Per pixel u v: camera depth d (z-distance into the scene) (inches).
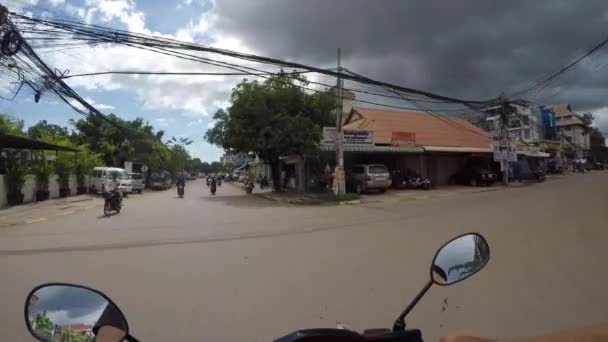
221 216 613.3
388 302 200.5
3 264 299.0
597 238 358.6
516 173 1419.8
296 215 609.0
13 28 410.0
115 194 682.8
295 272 261.4
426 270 259.6
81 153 1246.3
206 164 5871.1
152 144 1845.5
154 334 163.9
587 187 1031.0
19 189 848.9
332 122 1039.0
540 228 420.2
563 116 3139.8
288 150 957.2
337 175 890.7
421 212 603.2
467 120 1615.4
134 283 242.1
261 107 947.3
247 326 171.8
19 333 165.6
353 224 491.2
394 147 1115.9
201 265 287.7
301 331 62.5
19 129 892.0
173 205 850.1
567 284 226.1
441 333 163.8
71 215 675.4
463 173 1266.0
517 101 911.0
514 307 191.2
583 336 50.0
